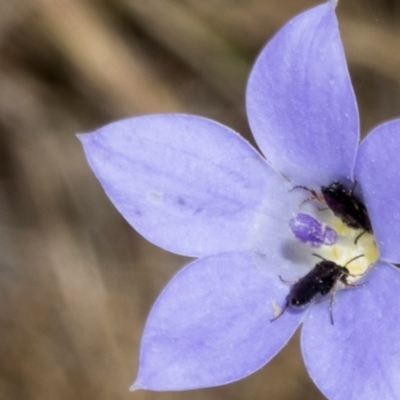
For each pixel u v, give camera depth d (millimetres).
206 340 111
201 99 156
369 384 105
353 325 109
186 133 112
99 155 110
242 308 113
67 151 159
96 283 158
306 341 110
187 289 112
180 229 113
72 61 156
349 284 112
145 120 111
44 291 159
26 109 160
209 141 112
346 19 152
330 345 109
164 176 112
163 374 109
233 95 155
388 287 108
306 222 116
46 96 159
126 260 158
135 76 155
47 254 159
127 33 155
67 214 159
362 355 107
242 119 155
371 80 152
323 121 109
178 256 157
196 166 113
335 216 118
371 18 152
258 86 110
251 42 154
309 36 107
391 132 106
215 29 154
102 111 158
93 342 157
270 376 152
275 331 112
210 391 153
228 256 115
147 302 157
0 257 161
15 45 157
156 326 110
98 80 156
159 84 155
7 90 160
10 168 161
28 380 157
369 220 115
